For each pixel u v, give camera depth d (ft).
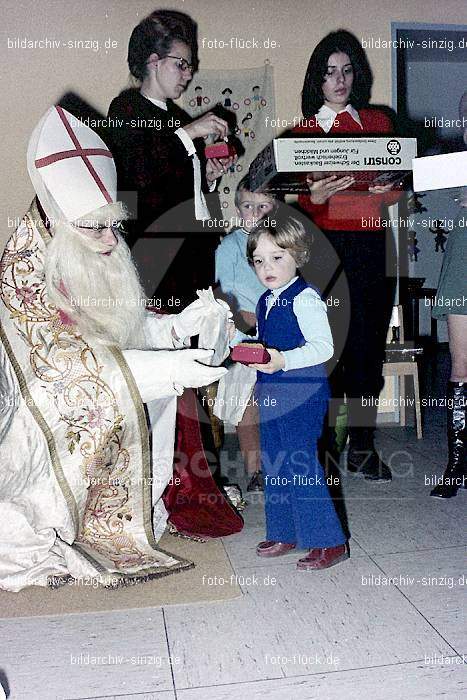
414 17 14.55
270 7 14.12
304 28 14.29
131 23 13.67
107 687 5.77
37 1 13.48
